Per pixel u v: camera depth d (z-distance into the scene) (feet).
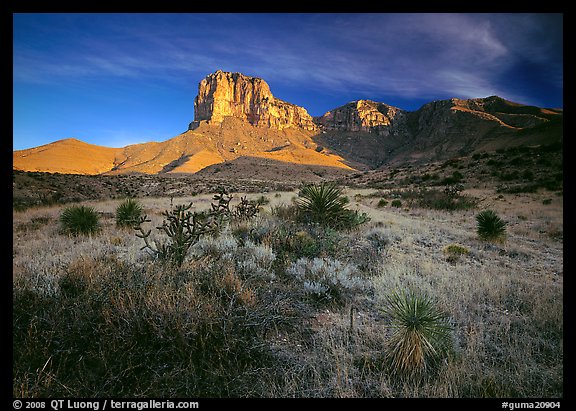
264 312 11.70
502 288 16.53
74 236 27.71
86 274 13.04
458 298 15.20
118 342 9.13
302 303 13.88
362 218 35.99
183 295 10.91
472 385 8.93
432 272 19.53
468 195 80.69
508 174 103.76
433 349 9.51
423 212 57.47
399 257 22.74
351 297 14.99
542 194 76.69
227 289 13.06
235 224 28.66
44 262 16.06
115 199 81.76
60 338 9.38
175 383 8.41
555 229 39.34
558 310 13.58
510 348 10.93
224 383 8.54
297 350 10.42
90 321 9.90
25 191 81.10
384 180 149.48
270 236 23.13
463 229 39.93
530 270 22.16
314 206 31.91
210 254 18.19
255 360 9.68
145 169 587.68
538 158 113.91
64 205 61.31
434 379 9.29
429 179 126.21
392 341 10.14
